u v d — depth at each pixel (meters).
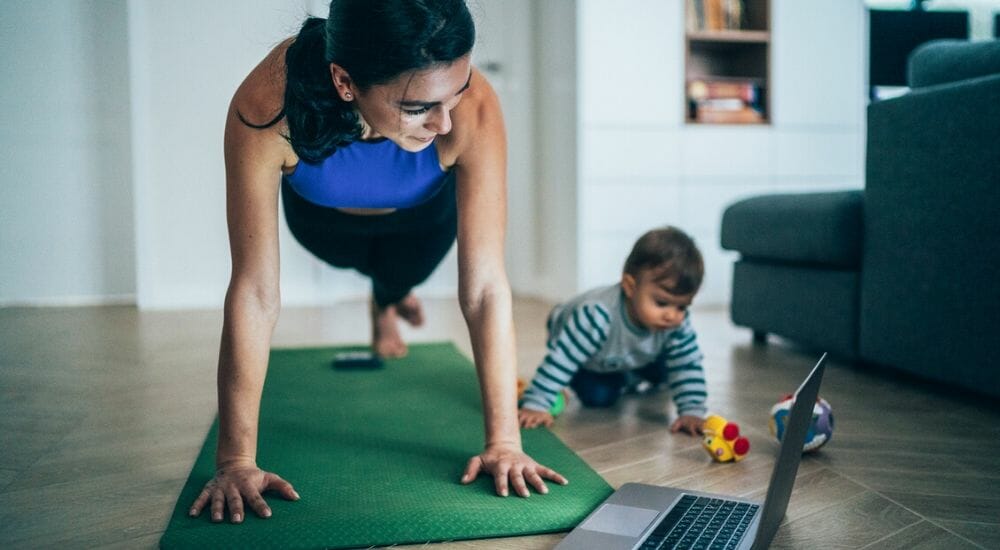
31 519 1.06
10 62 3.64
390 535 0.99
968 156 1.60
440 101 0.91
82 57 3.71
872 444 1.41
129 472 1.27
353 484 1.17
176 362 2.24
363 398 1.75
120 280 3.83
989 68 1.71
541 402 1.58
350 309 3.55
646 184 3.52
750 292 2.52
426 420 1.56
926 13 3.78
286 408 1.66
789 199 2.30
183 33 3.61
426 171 1.21
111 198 3.79
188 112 3.64
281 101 1.04
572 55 3.48
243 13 3.65
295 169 1.16
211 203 3.68
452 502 1.09
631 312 1.58
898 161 1.82
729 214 2.62
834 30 3.68
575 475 1.21
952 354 1.67
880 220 1.90
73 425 1.56
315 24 1.02
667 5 3.47
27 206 3.72
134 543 0.98
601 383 1.73
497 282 1.20
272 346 2.54
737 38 3.58
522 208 4.10
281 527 1.00
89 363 2.23
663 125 3.51
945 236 1.68
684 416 1.54
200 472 1.24
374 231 1.60
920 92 1.75
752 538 0.92
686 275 1.48
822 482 1.20
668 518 0.99
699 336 2.66
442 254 1.76
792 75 3.65
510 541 0.99
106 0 3.71
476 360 1.22
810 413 0.95
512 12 4.01
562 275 3.70
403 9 0.85
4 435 1.50
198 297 3.70
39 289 3.76
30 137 3.69
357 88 0.92
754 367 2.12
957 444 1.41
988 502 1.12
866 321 1.96
